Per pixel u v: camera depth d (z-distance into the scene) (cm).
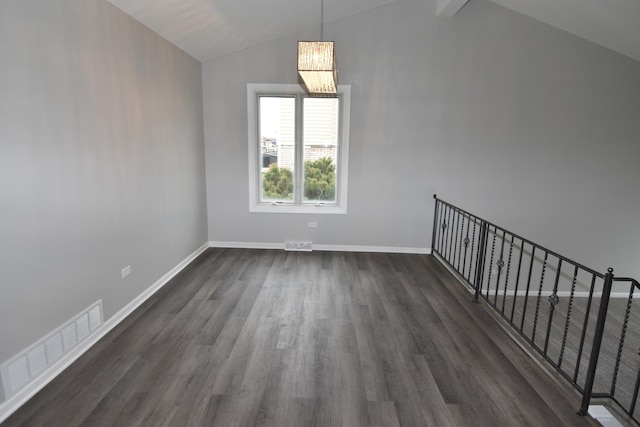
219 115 483
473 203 501
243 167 497
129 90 305
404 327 300
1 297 191
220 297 352
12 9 191
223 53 460
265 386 223
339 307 336
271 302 343
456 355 261
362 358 255
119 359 248
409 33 460
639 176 496
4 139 190
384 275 422
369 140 485
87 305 260
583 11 402
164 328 291
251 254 489
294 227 512
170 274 397
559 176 495
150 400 209
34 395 211
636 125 482
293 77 475
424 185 495
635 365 383
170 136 387
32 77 205
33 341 213
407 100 475
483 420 200
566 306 518
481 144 485
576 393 226
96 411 199
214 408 204
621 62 464
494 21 456
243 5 345
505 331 298
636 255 520
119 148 293
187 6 314
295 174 510
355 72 468
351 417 200
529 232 511
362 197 500
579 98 474
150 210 348
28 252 207
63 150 231
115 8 282
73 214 242
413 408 208
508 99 474
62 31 226
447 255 505
